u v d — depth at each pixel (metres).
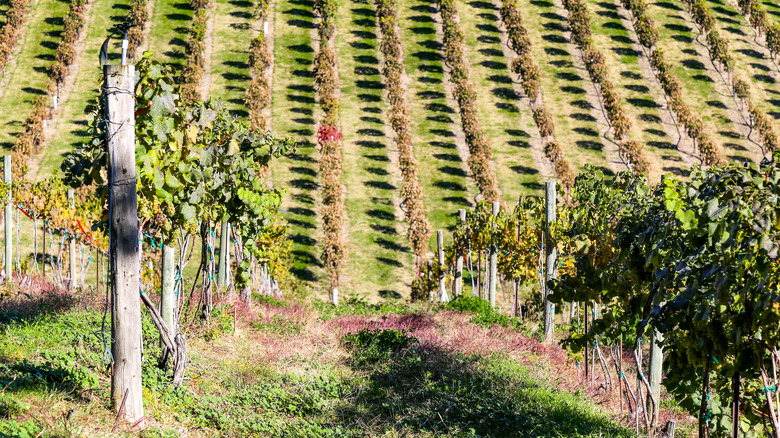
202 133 8.23
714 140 46.44
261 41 55.25
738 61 56.09
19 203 17.78
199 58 53.09
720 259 5.29
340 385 8.68
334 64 55.06
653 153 44.84
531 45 57.69
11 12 56.47
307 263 31.91
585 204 8.58
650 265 6.46
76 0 59.06
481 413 7.64
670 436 7.11
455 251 21.95
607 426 7.84
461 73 51.62
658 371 8.66
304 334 11.71
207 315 10.47
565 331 14.50
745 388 6.44
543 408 8.10
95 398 6.14
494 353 10.66
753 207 5.04
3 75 50.59
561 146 45.41
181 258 9.62
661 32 59.84
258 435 6.54
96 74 51.78
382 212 37.50
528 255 18.70
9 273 15.18
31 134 41.25
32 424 5.12
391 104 49.84
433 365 9.60
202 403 7.10
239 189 9.30
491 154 43.81
